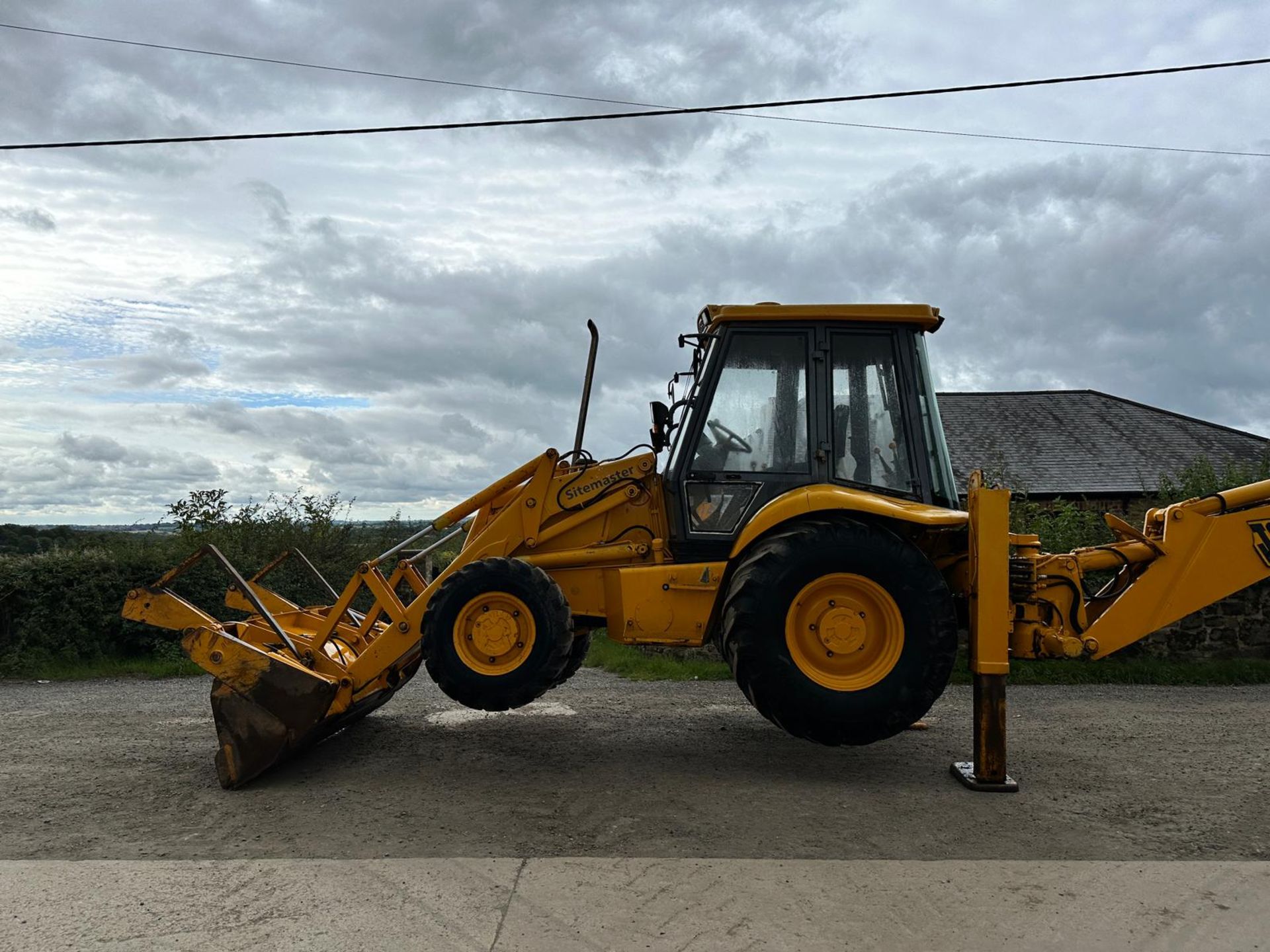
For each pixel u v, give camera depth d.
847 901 3.05
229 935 2.84
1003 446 18.56
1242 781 4.70
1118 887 3.16
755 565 4.66
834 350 5.25
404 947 2.75
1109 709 7.11
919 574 4.59
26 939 2.82
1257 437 18.59
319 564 12.52
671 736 5.87
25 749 5.61
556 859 3.46
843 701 4.56
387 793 4.49
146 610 4.91
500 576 4.80
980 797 4.38
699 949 2.73
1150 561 4.98
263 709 4.59
